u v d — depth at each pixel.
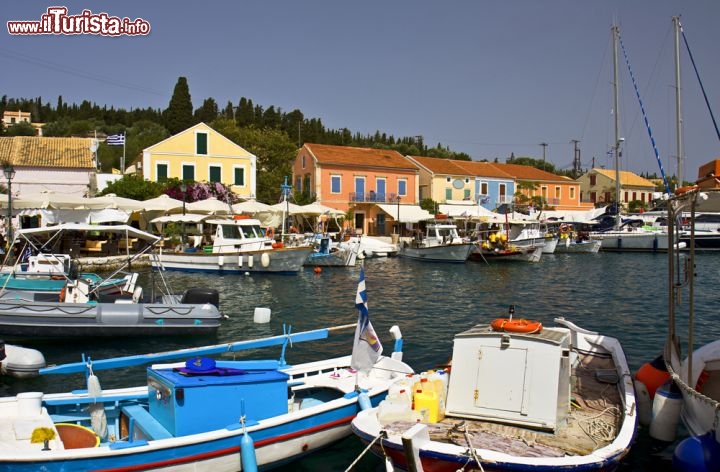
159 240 17.09
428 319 18.91
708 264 38.69
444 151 104.94
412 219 55.03
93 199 31.41
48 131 98.88
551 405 7.30
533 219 51.47
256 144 62.78
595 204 82.12
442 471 6.40
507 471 6.16
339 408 8.34
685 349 14.52
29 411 7.63
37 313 14.03
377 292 25.47
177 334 15.31
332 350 14.16
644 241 50.91
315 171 58.38
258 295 24.03
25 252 23.84
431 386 8.07
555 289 26.72
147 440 7.17
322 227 51.31
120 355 13.63
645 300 23.22
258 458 7.55
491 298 23.80
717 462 6.88
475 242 41.88
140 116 123.19
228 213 37.84
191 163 49.31
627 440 6.87
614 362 10.34
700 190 8.13
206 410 7.39
